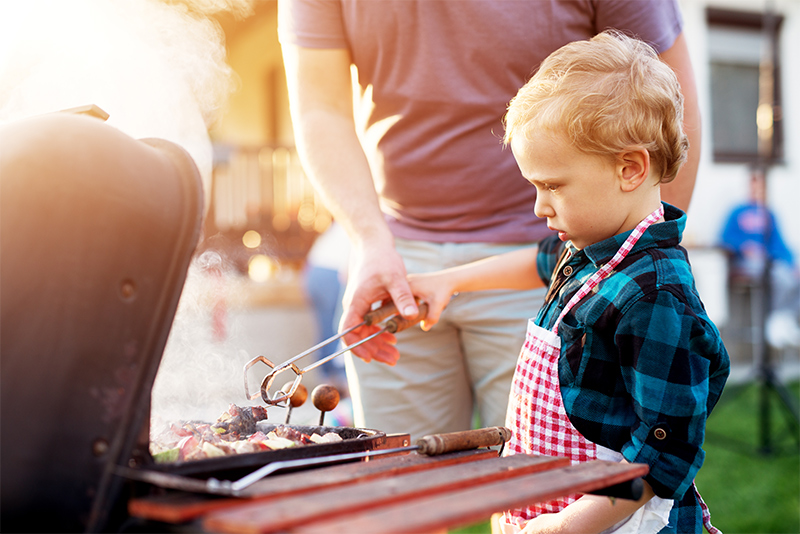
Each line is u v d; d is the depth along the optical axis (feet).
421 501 1.83
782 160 21.71
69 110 2.44
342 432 2.98
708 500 8.59
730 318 18.88
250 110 25.50
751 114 21.97
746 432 12.35
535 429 3.07
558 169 2.89
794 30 21.79
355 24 4.40
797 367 18.97
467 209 4.51
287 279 19.53
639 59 2.96
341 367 14.11
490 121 4.37
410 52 4.32
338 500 1.80
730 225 18.74
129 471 1.92
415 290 3.90
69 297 1.98
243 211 21.40
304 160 4.38
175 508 1.75
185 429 2.80
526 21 4.15
